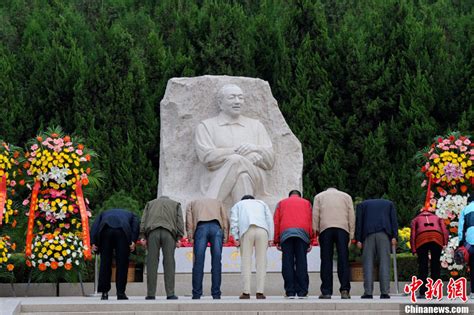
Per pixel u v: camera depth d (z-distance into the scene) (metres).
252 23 33.75
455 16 36.25
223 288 20.88
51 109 31.48
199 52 32.66
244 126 24.30
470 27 32.78
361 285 21.14
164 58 32.94
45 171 20.28
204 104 24.80
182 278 21.08
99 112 31.12
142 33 37.66
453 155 20.73
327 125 31.23
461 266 20.41
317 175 30.66
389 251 16.81
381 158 30.45
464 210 17.25
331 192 17.03
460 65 31.48
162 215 16.70
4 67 31.50
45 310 14.36
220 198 23.09
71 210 20.44
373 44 32.22
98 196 29.86
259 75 32.81
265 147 23.83
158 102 32.06
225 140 23.86
